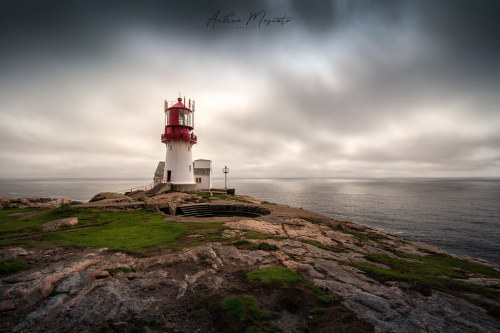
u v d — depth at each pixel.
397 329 6.20
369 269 10.94
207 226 19.80
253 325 6.32
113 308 7.00
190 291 8.09
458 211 68.81
